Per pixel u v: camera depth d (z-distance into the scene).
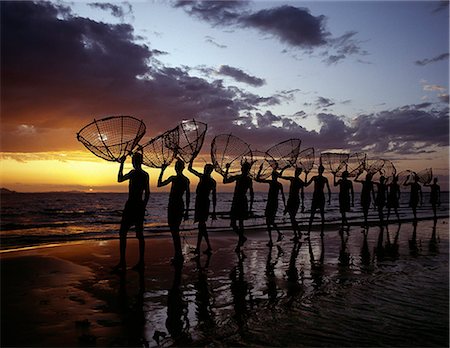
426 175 18.42
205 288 6.57
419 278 7.27
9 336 4.56
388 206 17.27
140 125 7.25
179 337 4.53
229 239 12.47
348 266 8.34
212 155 10.55
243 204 10.55
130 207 7.77
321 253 9.90
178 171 8.77
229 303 5.77
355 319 5.09
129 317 5.19
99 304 5.72
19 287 6.57
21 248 10.65
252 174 11.41
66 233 14.98
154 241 11.95
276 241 12.04
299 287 6.64
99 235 14.12
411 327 4.82
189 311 5.43
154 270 7.90
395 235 13.62
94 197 88.12
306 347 4.25
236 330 4.72
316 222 19.25
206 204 9.70
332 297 6.05
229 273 7.66
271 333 4.63
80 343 4.37
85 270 7.87
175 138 8.34
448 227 16.52
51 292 6.30
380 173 16.78
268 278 7.26
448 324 4.93
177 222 8.63
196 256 9.45
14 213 30.94
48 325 4.90
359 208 34.28
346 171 14.45
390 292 6.32
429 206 38.81
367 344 4.33
